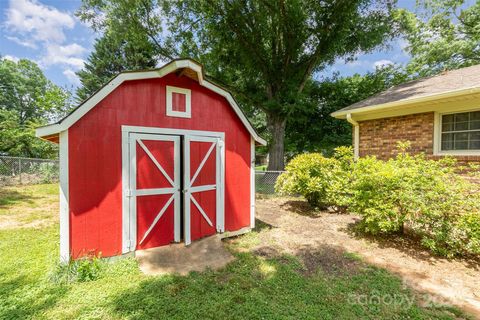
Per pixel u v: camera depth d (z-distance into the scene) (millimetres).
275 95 11828
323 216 6746
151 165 4082
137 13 11469
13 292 2900
